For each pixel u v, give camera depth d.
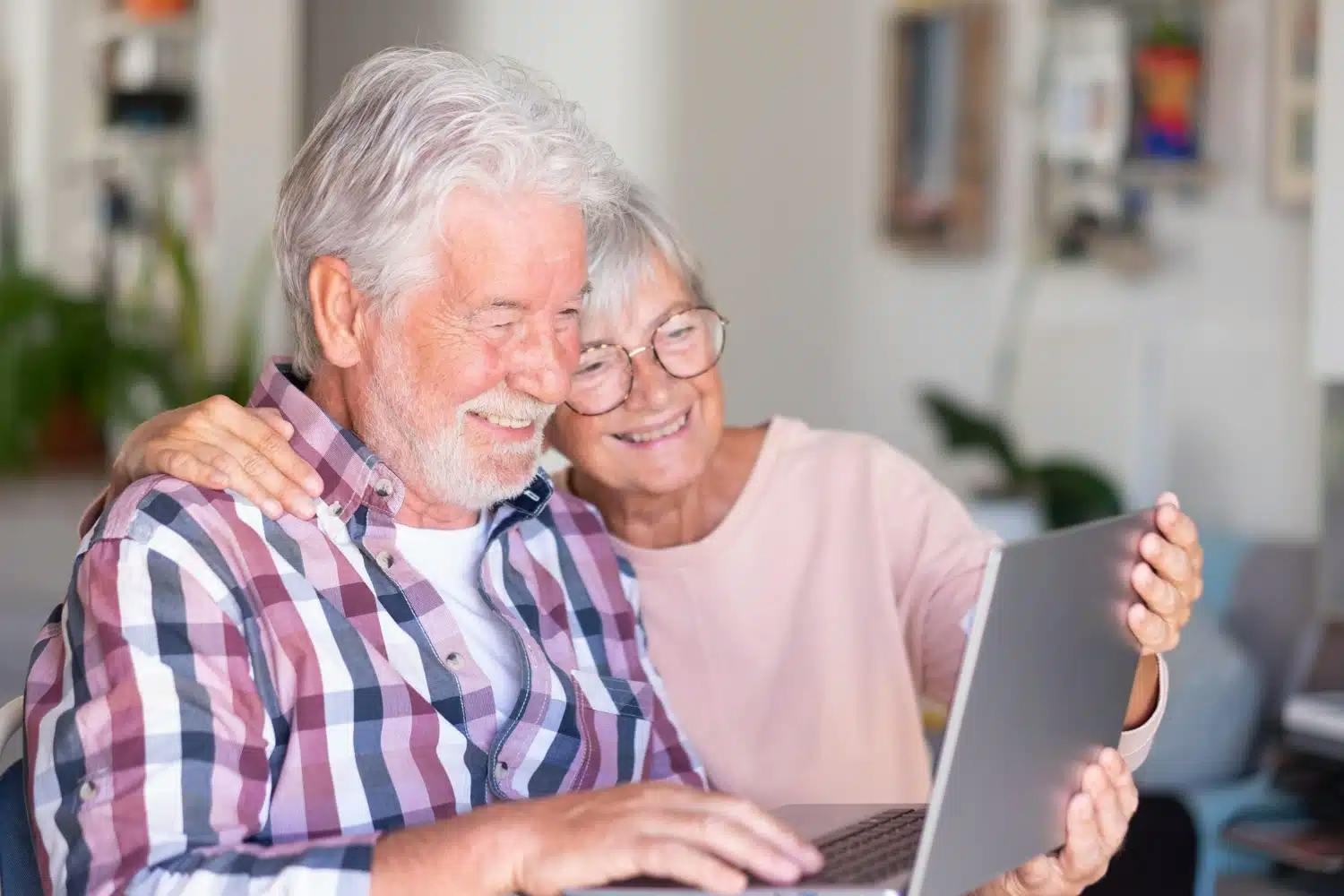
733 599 1.80
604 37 4.89
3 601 4.55
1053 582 1.17
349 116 1.36
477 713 1.39
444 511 1.46
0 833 1.28
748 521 1.81
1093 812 1.35
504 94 1.36
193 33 6.61
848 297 4.43
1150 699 1.52
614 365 1.70
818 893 1.07
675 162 4.78
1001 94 4.05
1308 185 3.53
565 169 1.35
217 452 1.33
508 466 1.39
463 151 1.32
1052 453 3.78
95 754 1.16
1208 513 3.71
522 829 1.11
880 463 1.82
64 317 6.40
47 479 6.33
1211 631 2.90
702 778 1.60
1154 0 3.75
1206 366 3.71
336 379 1.43
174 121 6.64
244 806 1.19
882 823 1.35
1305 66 3.53
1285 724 2.64
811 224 4.49
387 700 1.32
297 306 1.42
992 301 4.11
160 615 1.22
